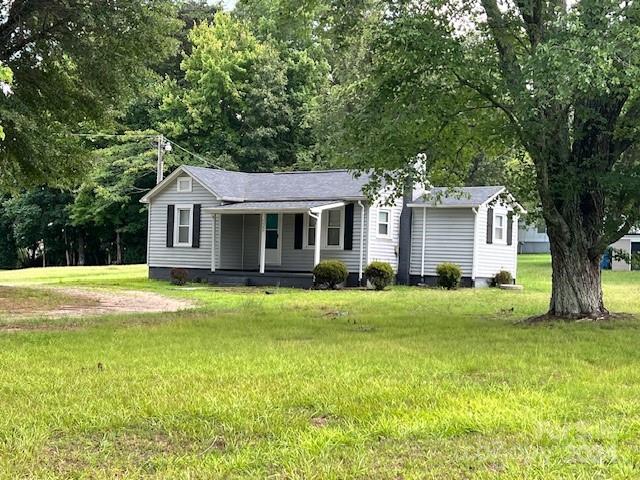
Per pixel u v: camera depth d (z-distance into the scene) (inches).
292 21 528.4
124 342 352.5
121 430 184.1
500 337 383.6
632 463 157.5
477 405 208.5
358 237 909.2
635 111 457.4
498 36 457.4
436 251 952.9
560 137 464.8
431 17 433.7
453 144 518.6
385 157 477.1
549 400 217.2
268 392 225.5
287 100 1526.8
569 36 367.6
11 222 1871.3
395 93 454.9
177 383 240.5
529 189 516.4
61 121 715.4
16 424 187.2
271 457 160.9
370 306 615.5
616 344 356.5
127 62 661.3
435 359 298.4
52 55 644.1
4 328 425.1
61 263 1924.2
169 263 1019.9
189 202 1000.9
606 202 491.2
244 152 1478.8
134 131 1478.8
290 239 967.0
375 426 185.3
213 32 1577.3
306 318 494.6
